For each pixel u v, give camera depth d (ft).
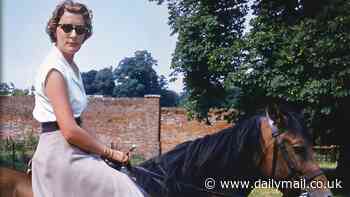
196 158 13.60
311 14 50.80
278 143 13.48
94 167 11.02
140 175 13.05
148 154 87.20
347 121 51.11
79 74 11.66
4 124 86.99
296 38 47.03
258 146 13.64
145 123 87.56
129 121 87.86
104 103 88.17
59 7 11.44
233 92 56.75
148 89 189.16
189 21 54.44
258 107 52.95
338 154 56.85
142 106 87.76
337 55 45.91
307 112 47.91
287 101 48.70
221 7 55.42
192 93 58.13
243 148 13.60
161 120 88.02
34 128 87.25
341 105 48.44
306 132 13.67
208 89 57.06
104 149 11.25
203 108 58.03
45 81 11.05
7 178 12.18
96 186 10.96
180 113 87.61
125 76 186.70
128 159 11.60
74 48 11.33
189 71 56.49
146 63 188.55
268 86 48.85
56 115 10.86
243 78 49.32
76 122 11.46
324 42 45.88
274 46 48.96
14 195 11.91
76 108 11.34
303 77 47.52
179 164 13.57
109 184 10.99
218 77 55.93
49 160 11.01
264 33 49.14
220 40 54.34
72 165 10.98
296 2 51.75
